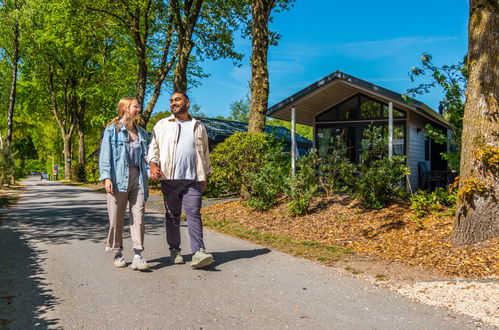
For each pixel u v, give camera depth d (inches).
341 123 619.5
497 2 213.0
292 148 532.7
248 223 331.9
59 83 1523.1
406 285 161.8
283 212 344.5
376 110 592.1
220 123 1087.6
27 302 135.3
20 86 1448.1
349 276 176.6
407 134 569.6
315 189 335.0
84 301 137.4
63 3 800.9
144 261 179.0
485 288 151.9
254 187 373.1
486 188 206.8
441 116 577.6
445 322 122.0
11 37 1137.4
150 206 501.7
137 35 837.8
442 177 589.3
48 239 253.3
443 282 163.2
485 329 116.3
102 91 1230.9
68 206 476.7
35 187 1061.1
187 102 188.1
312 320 123.7
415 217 274.5
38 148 2667.3
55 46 1282.0
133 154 180.9
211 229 314.7
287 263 199.6
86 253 213.2
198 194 186.9
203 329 115.3
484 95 213.8
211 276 172.7
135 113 180.9
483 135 210.8
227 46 844.0
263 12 463.8
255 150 412.8
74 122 1640.0
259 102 460.4
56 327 114.7
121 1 784.9
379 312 131.2
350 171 347.3
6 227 301.3
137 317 123.7
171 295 145.7
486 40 214.2
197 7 706.8
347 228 284.0
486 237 206.2
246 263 198.1
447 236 231.3
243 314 128.1
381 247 235.8
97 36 983.6
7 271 173.5
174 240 193.8
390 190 325.1
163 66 859.4
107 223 325.7
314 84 541.0
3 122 1727.4
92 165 1556.3
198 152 187.5
